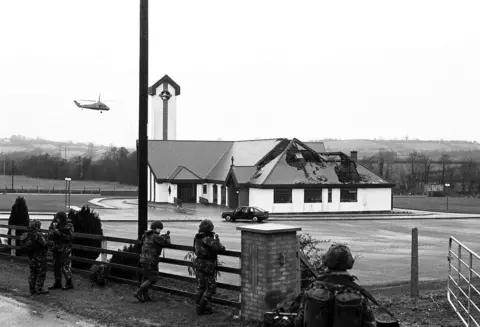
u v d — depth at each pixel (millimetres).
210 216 53781
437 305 11969
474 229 43250
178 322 10492
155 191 74625
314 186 61281
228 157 75500
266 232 9891
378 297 13359
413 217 55219
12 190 96750
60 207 60406
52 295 12875
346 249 5703
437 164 159750
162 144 77875
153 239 12141
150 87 87938
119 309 11539
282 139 67000
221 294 13367
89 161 170500
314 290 5543
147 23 13492
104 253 14234
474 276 19312
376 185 63406
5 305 12016
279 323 6715
